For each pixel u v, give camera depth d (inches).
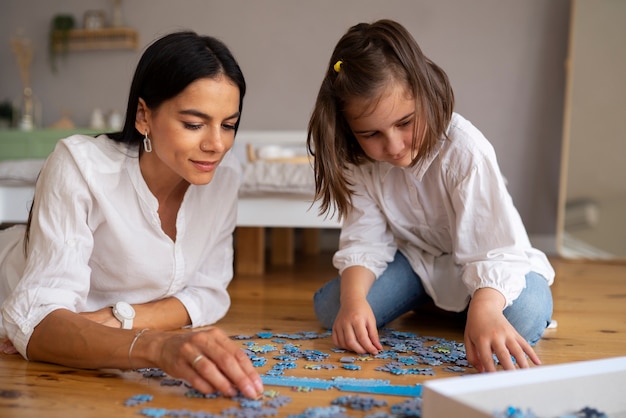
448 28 183.2
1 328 58.4
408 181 63.8
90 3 203.8
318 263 140.6
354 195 67.5
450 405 33.6
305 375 48.6
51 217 53.8
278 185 102.0
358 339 56.0
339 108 55.9
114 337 47.3
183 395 43.4
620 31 172.1
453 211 63.1
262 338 62.3
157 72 51.7
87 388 45.3
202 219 64.1
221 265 69.8
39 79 205.9
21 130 191.3
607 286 110.2
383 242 68.7
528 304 59.6
